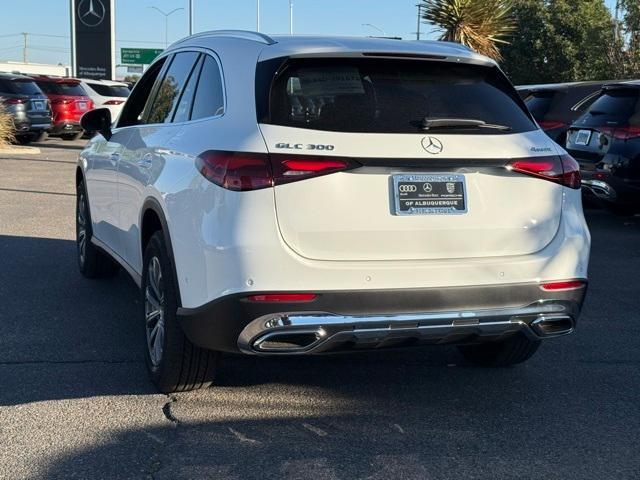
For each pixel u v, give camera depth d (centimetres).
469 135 379
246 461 350
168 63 516
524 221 384
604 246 895
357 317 354
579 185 409
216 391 434
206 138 381
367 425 394
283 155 351
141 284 457
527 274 380
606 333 562
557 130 1199
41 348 496
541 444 376
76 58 3656
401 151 360
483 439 380
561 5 3766
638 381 465
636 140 934
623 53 2317
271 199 348
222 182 354
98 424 386
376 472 343
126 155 514
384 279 357
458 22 1988
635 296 670
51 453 354
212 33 468
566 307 391
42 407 405
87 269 671
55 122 2308
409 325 361
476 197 374
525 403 429
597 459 361
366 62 392
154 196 425
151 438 372
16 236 872
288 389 441
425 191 366
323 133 359
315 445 369
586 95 1195
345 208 355
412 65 400
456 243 372
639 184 940
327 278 351
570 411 418
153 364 432
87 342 510
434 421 402
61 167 1672
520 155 382
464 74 410
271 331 350
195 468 343
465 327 371
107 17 3622
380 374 470
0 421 387
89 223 647
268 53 388
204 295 362
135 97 574
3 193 1234
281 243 348
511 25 2103
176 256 388
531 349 460
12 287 648
